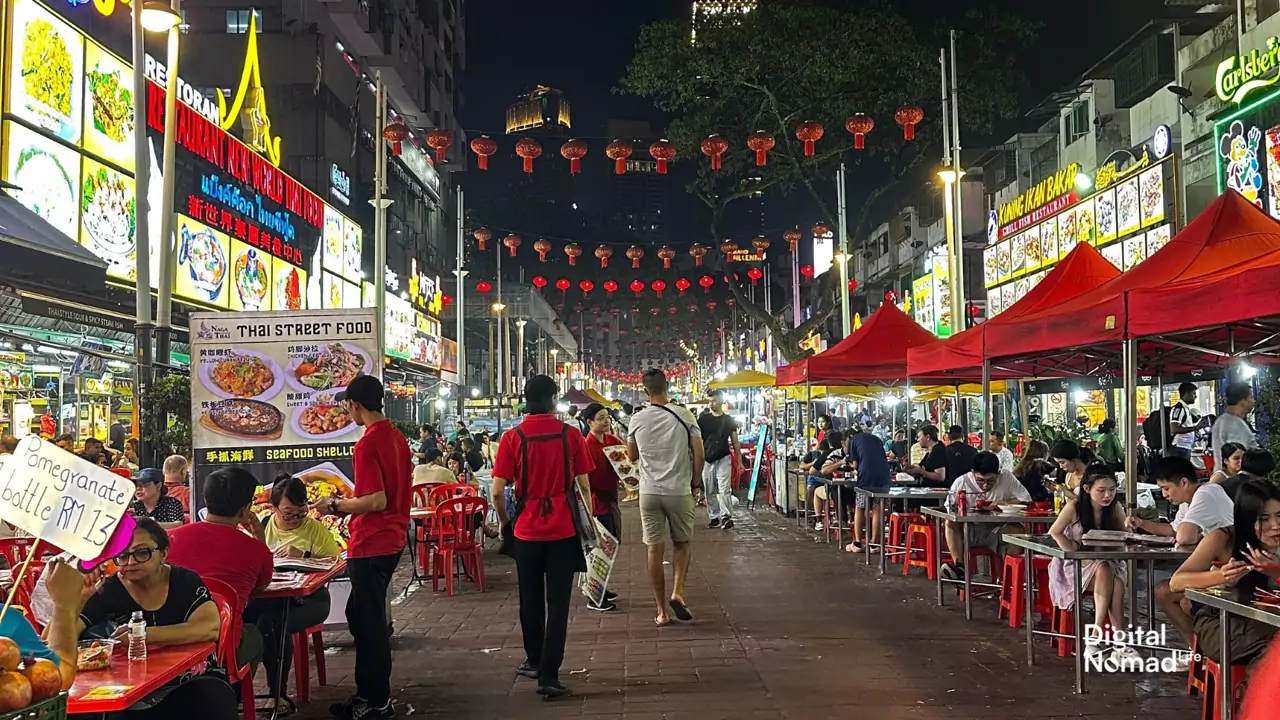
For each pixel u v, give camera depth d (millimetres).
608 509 9844
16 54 16281
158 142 21516
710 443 16672
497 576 11953
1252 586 5168
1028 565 7020
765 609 9258
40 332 14398
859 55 23547
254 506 8219
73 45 18016
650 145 19859
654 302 64750
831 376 15594
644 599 9930
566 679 6883
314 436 8633
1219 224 7840
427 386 41094
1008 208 29375
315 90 37875
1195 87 21656
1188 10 22969
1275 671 1805
